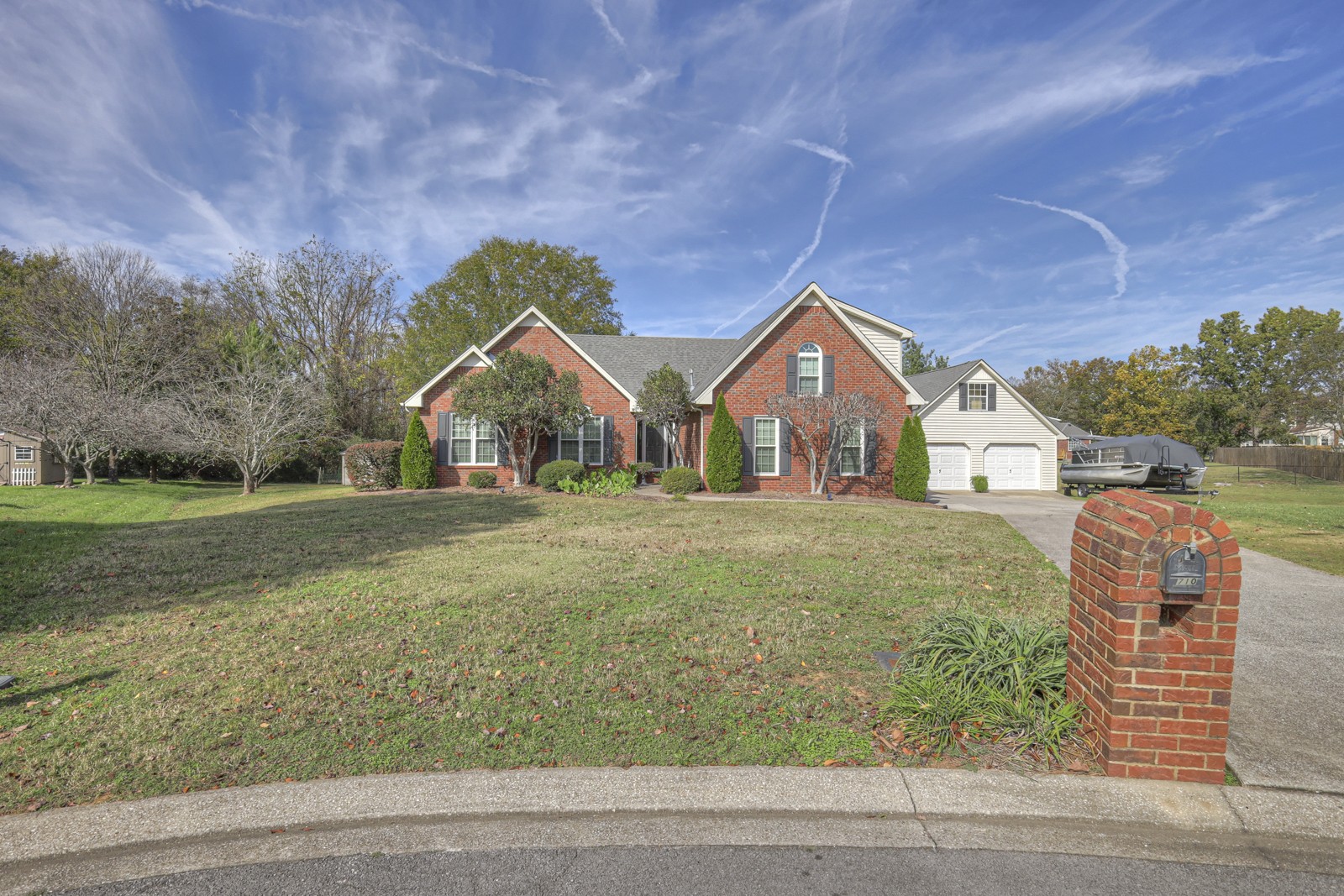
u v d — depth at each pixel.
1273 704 4.14
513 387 18.89
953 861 2.68
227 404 21.53
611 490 17.08
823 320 19.06
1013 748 3.45
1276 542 10.88
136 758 3.47
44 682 4.56
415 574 7.83
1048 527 12.88
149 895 2.49
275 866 2.66
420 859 2.70
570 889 2.50
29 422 20.55
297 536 10.80
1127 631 3.16
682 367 23.69
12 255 31.36
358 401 32.19
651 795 3.08
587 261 39.06
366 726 3.83
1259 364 46.56
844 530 11.61
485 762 3.40
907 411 19.22
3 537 10.73
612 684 4.44
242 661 4.93
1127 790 3.09
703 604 6.48
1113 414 43.66
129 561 8.73
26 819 2.90
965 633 4.30
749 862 2.66
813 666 4.79
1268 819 2.90
